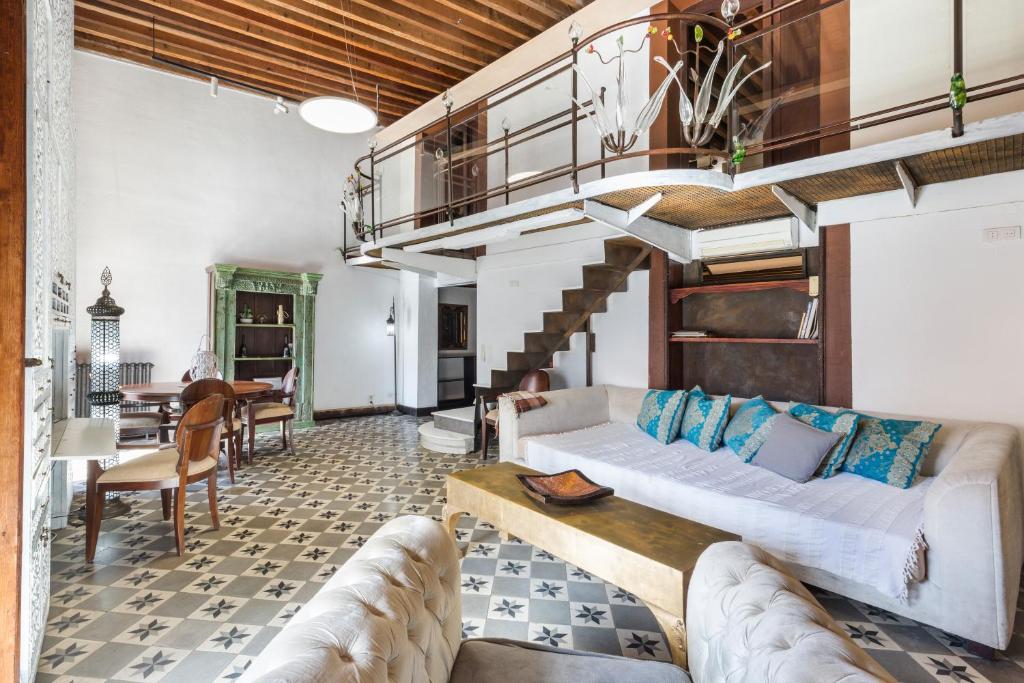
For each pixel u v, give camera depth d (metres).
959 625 2.04
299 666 0.74
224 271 6.15
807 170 2.87
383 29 4.93
